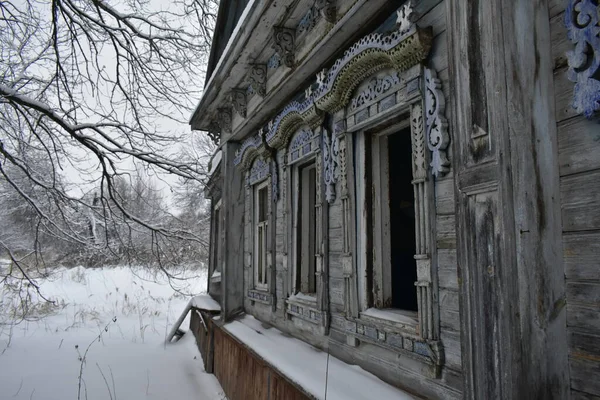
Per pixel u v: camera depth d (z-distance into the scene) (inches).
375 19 127.1
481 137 71.3
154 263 563.5
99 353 302.7
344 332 140.3
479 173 71.1
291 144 194.9
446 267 97.4
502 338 65.2
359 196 135.8
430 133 101.4
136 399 212.7
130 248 351.9
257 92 208.7
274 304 207.5
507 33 66.6
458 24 77.5
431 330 98.5
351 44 142.4
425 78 103.9
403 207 195.9
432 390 99.5
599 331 60.0
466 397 72.8
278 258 208.5
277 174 213.6
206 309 287.9
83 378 244.2
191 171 330.6
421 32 102.0
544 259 63.6
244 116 241.1
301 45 166.4
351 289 133.2
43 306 462.3
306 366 137.1
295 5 157.9
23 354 292.5
